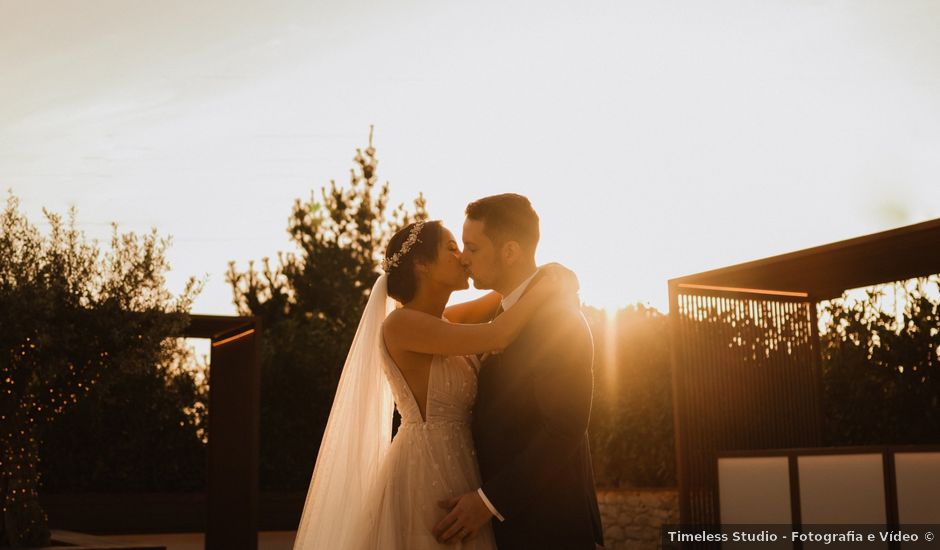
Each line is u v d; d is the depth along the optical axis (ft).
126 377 46.26
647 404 35.27
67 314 24.89
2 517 24.84
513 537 10.34
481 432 10.69
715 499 26.81
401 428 11.13
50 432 45.70
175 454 47.60
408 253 11.23
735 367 28.66
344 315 56.59
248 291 59.11
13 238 25.00
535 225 11.12
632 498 34.50
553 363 9.96
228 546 32.42
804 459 24.63
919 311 28.73
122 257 26.04
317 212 63.00
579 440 9.99
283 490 48.70
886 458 22.82
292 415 49.08
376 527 10.73
